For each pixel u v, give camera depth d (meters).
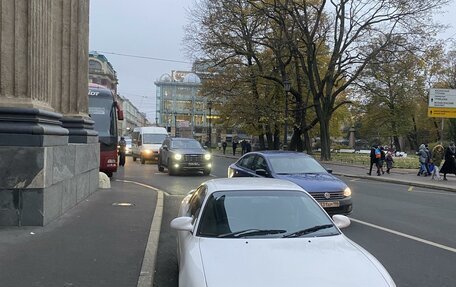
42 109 8.63
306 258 4.04
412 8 33.28
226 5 36.78
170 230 9.29
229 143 94.38
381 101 60.19
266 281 3.59
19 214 8.04
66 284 5.21
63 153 9.53
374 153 24.42
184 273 3.97
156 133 33.78
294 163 11.47
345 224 5.16
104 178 15.09
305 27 36.16
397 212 12.14
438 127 71.06
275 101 45.22
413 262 7.03
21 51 8.37
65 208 9.78
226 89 42.38
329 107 38.22
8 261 6.03
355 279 3.68
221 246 4.31
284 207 5.11
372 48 34.72
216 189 5.36
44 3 9.06
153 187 16.72
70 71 13.07
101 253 6.53
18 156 7.98
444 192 18.11
